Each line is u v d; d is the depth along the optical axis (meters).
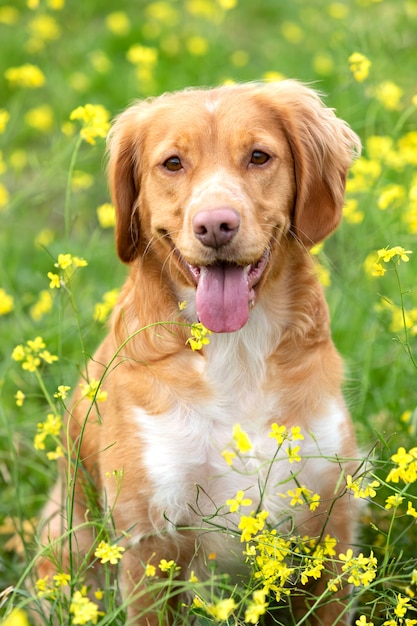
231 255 4.80
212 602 4.75
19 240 9.55
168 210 5.15
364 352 6.77
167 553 5.32
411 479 4.16
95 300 8.11
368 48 8.77
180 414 5.21
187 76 11.55
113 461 5.29
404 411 6.20
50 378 7.14
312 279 5.32
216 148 5.09
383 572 4.57
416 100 6.71
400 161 7.25
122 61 12.70
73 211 9.96
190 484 5.20
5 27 13.72
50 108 11.55
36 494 6.62
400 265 7.21
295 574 5.27
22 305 8.25
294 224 5.34
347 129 5.77
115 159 5.54
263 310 5.18
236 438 4.08
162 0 14.80
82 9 14.28
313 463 5.13
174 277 5.26
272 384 5.20
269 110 5.32
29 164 10.94
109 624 4.65
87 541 6.08
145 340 5.28
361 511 5.70
